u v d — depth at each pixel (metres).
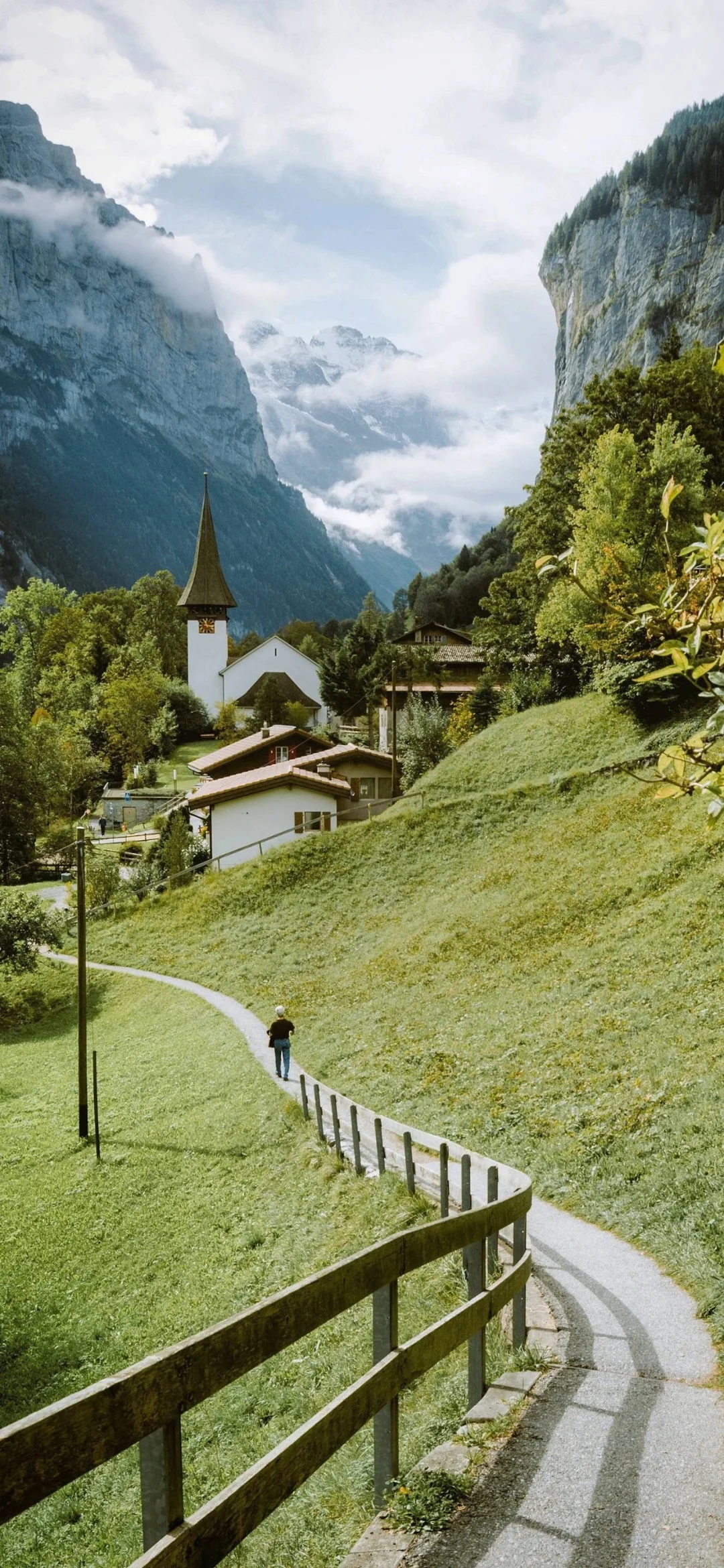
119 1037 36.94
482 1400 6.41
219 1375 3.35
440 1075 20.73
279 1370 11.34
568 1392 6.58
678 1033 17.52
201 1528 3.19
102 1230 19.75
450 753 60.06
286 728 73.56
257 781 56.09
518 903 31.30
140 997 41.06
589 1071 17.61
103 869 56.75
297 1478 3.84
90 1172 23.52
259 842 50.59
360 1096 21.67
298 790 56.66
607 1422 6.00
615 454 46.53
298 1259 15.02
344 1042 26.70
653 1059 16.81
